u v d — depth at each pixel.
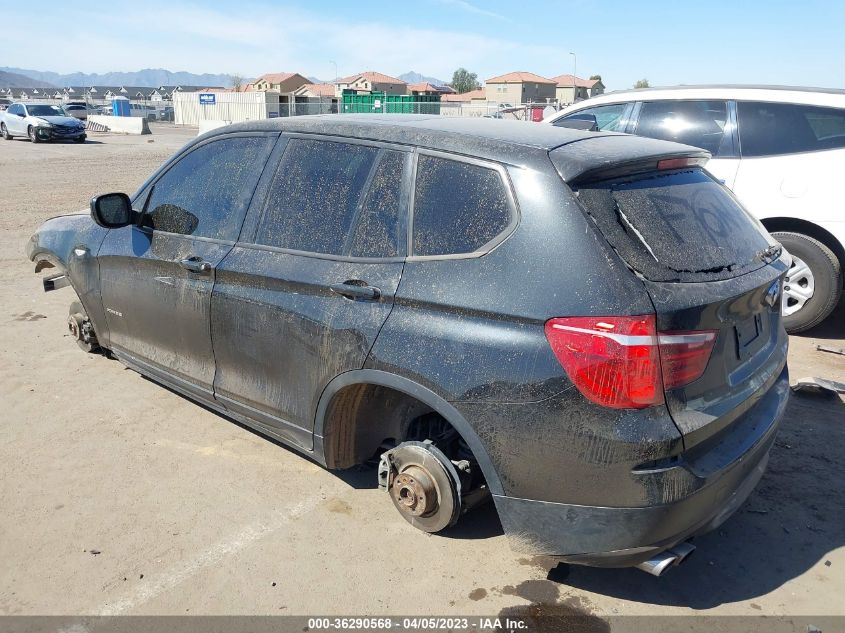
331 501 3.59
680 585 2.99
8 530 3.30
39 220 11.52
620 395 2.40
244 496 3.62
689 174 3.10
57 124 30.64
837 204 5.63
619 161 2.69
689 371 2.49
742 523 3.44
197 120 57.81
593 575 3.05
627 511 2.46
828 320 6.59
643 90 6.69
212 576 3.01
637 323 2.39
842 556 3.19
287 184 3.55
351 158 3.32
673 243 2.64
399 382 2.89
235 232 3.71
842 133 5.68
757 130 6.00
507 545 3.25
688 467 2.48
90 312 4.93
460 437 3.20
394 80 95.75
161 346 4.26
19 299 7.10
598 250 2.51
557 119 7.14
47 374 5.15
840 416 4.54
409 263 2.94
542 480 2.59
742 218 3.16
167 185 4.27
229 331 3.67
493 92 91.94
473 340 2.68
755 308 2.82
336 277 3.15
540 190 2.66
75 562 3.09
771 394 3.13
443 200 2.92
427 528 3.26
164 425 4.38
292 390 3.42
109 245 4.54
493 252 2.71
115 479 3.76
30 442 4.14
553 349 2.50
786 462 3.98
